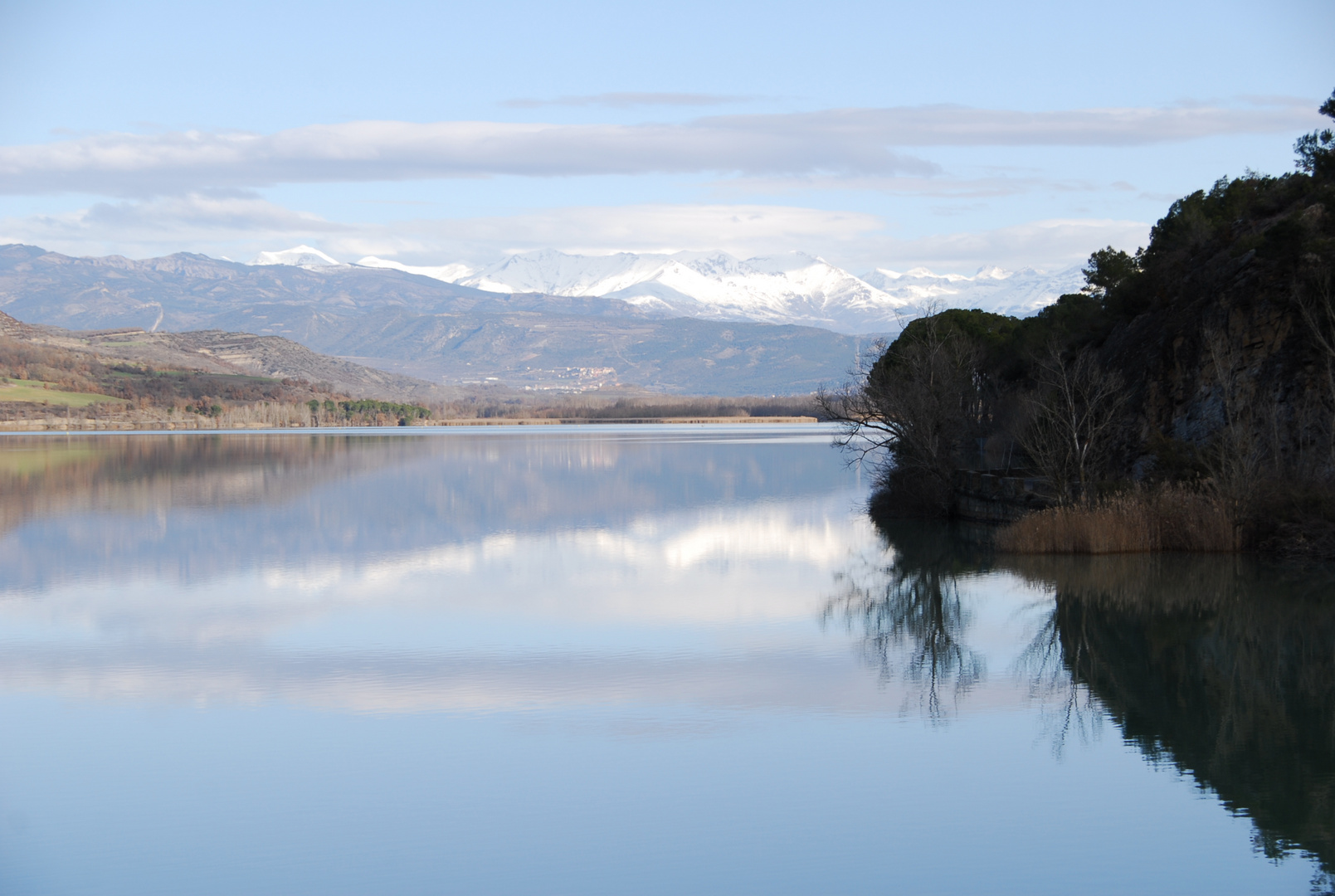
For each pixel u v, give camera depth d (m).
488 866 18.91
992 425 71.62
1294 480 47.88
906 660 31.77
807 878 18.41
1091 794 21.67
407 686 29.25
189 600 42.38
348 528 66.56
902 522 65.88
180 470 119.19
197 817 20.91
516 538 61.44
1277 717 26.36
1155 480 51.34
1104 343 66.69
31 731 25.81
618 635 35.31
